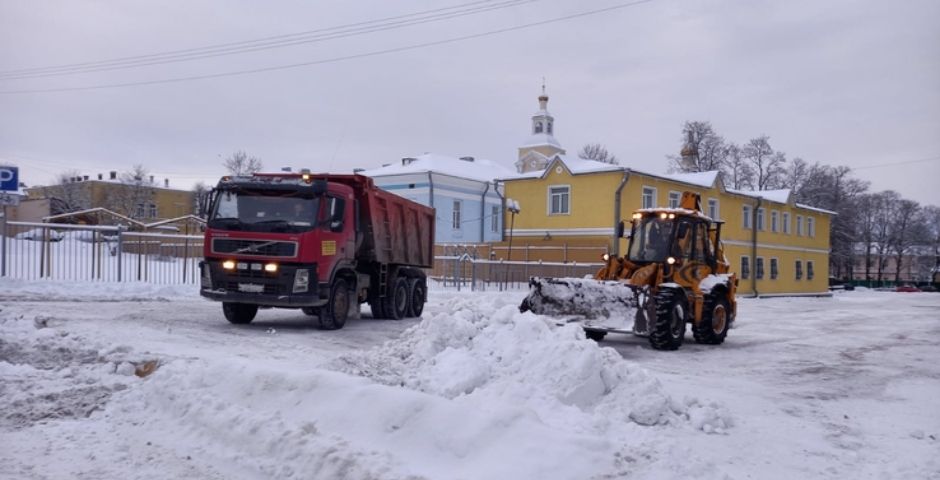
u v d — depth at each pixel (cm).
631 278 1391
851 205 7181
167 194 6706
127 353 902
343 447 504
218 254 1301
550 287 1357
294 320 1552
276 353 1034
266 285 1282
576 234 3631
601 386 704
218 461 532
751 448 630
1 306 1376
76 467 524
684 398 743
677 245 1438
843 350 1416
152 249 2278
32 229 2014
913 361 1259
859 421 761
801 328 1964
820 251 5175
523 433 518
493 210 4253
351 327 1455
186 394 643
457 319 865
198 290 2039
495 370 748
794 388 955
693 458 546
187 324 1357
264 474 501
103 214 4575
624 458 518
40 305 1550
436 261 3388
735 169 6412
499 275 3033
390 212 1614
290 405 593
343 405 570
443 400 561
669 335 1301
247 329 1335
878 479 552
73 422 630
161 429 605
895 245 8912
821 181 7138
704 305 1466
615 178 3497
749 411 785
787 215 4703
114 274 2212
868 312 2803
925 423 756
